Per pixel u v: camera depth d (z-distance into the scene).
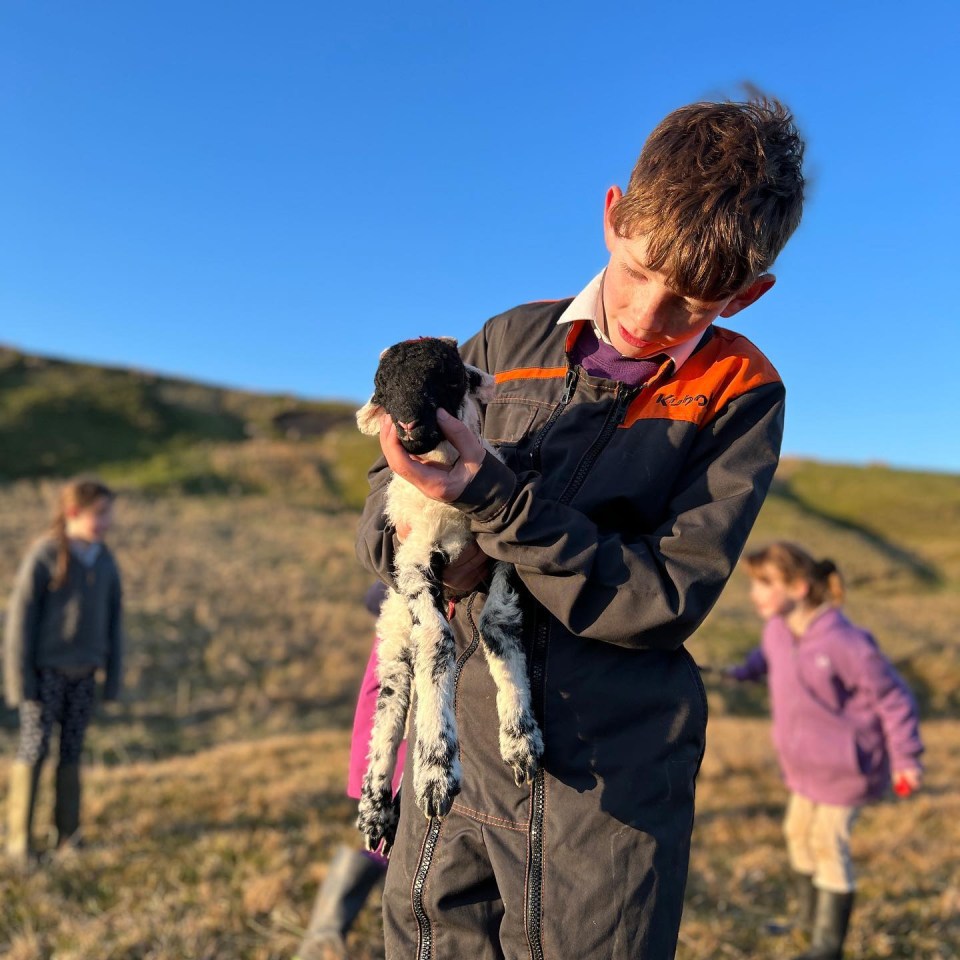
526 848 2.03
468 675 2.21
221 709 13.71
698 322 2.07
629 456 2.14
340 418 58.53
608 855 1.99
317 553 25.70
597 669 2.06
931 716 18.08
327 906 4.39
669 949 2.00
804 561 5.46
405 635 2.34
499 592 2.14
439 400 2.02
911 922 5.66
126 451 44.84
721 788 8.80
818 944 5.07
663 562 1.98
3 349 57.06
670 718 2.08
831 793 5.15
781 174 1.94
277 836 6.49
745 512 2.05
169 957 4.59
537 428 2.25
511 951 2.04
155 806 7.25
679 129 1.98
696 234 1.85
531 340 2.43
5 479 37.22
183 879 5.75
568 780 2.03
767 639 5.74
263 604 19.08
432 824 2.17
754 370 2.24
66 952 4.61
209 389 59.81
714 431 2.17
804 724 5.28
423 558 2.17
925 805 8.27
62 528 6.72
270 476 42.66
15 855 5.97
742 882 6.27
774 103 2.09
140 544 23.20
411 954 2.18
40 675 6.35
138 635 16.12
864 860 6.85
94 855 6.08
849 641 5.23
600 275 2.34
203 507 33.44
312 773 8.43
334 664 16.05
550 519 1.94
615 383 2.18
